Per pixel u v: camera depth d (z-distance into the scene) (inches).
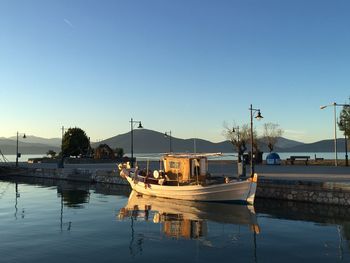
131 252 580.7
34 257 553.6
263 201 1115.9
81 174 1996.8
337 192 987.9
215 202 1115.3
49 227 772.6
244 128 2965.1
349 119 2016.5
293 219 837.8
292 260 538.9
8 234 707.4
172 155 1285.7
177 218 867.4
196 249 596.1
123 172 1485.0
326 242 636.7
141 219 860.0
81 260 539.2
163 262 530.9
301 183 1067.3
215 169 1793.8
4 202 1186.0
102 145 3203.7
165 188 1233.4
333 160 2215.8
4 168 2544.3
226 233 706.8
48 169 2272.4
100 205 1097.4
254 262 530.6
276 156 2245.3
